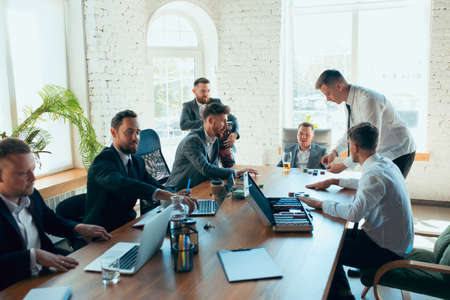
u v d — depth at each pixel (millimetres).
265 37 5285
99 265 1563
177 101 5648
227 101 5523
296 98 5734
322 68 5555
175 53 5531
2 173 1655
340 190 2680
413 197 5039
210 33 5531
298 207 2184
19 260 1484
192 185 2994
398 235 2037
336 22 5406
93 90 4207
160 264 1574
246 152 5559
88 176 2291
